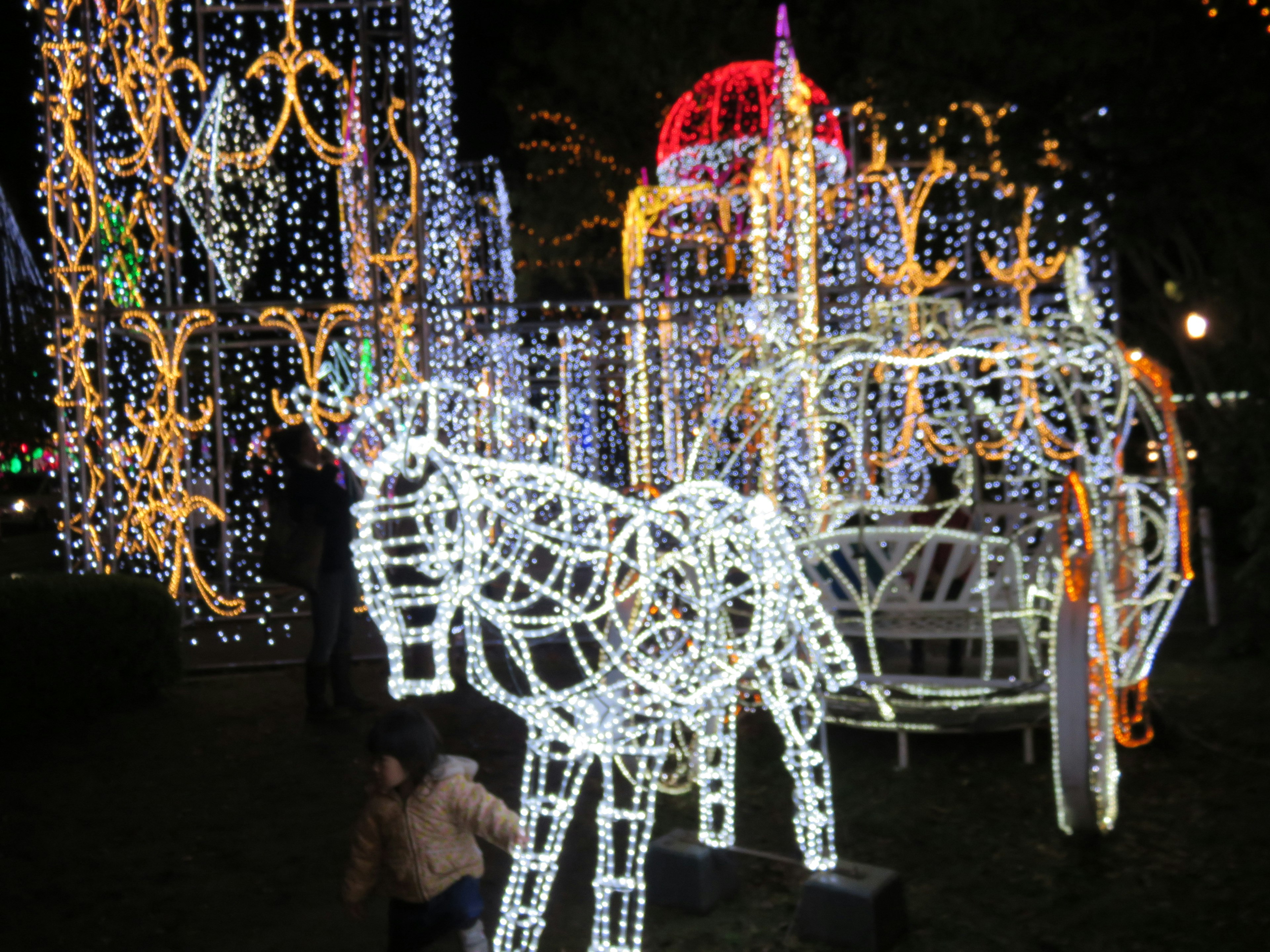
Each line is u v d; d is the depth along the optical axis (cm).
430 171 1120
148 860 488
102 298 927
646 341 1110
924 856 459
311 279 1579
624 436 1641
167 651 773
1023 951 374
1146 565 576
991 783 542
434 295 1117
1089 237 902
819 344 557
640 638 340
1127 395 573
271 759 632
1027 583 566
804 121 856
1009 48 866
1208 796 508
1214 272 970
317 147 1106
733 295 1406
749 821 504
